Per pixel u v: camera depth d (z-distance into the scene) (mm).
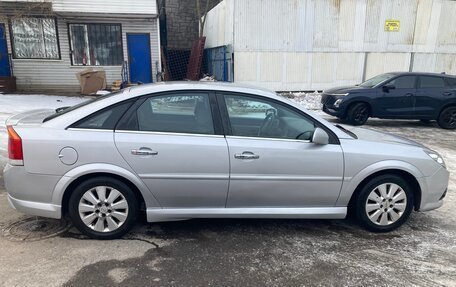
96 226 3586
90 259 3277
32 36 14781
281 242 3723
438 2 17078
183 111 3645
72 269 3117
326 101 11094
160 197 3596
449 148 8227
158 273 3111
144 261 3285
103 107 3533
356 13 16422
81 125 3492
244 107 3732
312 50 16391
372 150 3842
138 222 4055
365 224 3973
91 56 15406
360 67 17016
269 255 3465
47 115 4004
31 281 2936
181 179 3551
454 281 3129
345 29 16484
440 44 17641
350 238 3850
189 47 21375
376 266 3332
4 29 14547
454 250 3658
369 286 3031
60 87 15406
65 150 3398
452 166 6754
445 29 17516
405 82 10641
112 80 15773
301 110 3822
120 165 3459
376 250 3617
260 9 15578
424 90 10617
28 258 3256
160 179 3531
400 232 4027
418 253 3580
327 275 3170
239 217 3736
